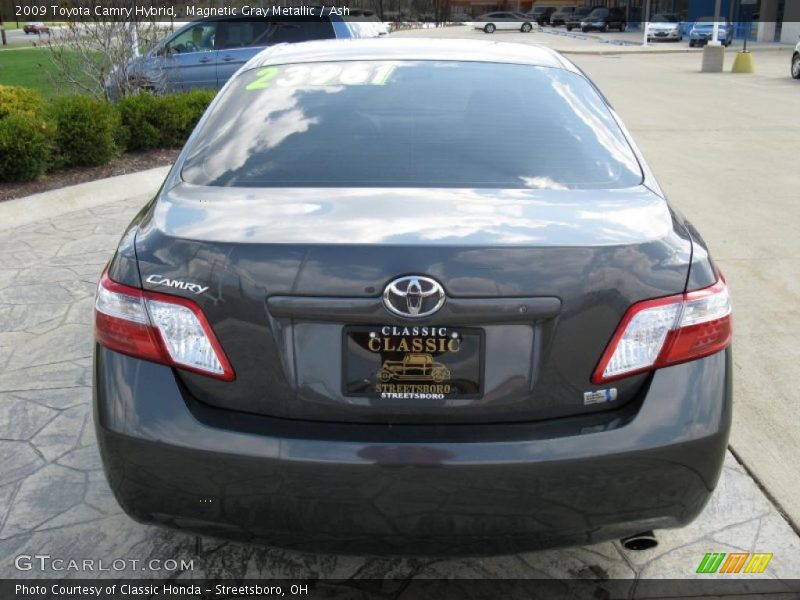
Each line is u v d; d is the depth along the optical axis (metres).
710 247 6.12
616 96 16.94
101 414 2.17
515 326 2.03
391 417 2.07
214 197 2.35
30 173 7.46
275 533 2.12
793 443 3.41
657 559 2.70
